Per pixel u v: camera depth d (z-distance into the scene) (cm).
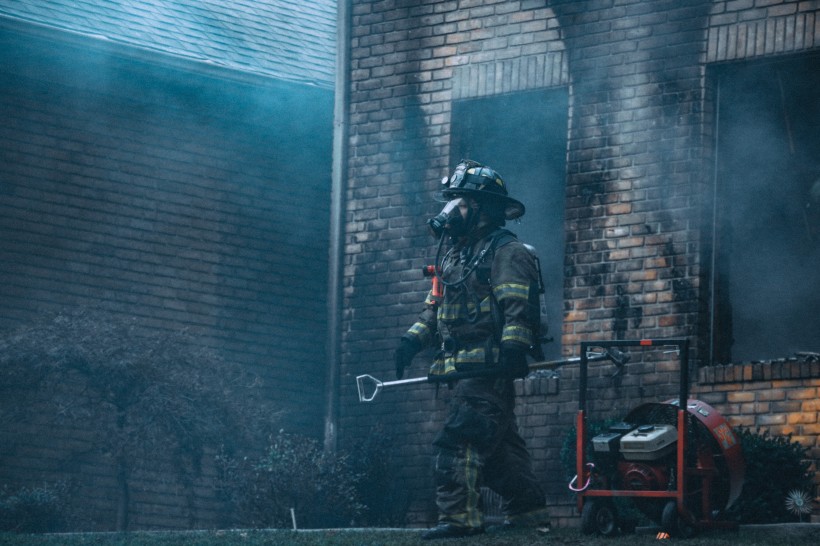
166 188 1462
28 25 1355
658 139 1249
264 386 1482
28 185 1388
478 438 791
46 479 1327
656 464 825
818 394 1125
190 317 1451
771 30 1205
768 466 1075
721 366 1172
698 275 1211
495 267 802
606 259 1253
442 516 796
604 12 1295
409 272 1378
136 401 1157
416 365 1355
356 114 1430
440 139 1379
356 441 1352
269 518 1241
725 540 782
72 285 1393
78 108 1426
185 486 1213
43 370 1166
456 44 1380
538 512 827
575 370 1248
